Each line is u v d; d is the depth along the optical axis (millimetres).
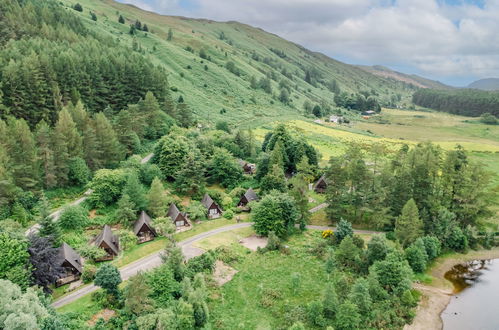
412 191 88438
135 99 138750
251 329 54875
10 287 42781
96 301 55688
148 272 59906
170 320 50125
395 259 66188
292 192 88938
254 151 129250
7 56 115688
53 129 96938
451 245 84375
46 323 42094
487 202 89812
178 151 103812
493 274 75625
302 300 61938
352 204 92250
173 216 83812
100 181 84812
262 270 70625
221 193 100812
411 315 59969
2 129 78562
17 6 163000
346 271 70812
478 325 59031
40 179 82625
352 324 54312
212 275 67625
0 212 70062
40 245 55219
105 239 69188
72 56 124438
